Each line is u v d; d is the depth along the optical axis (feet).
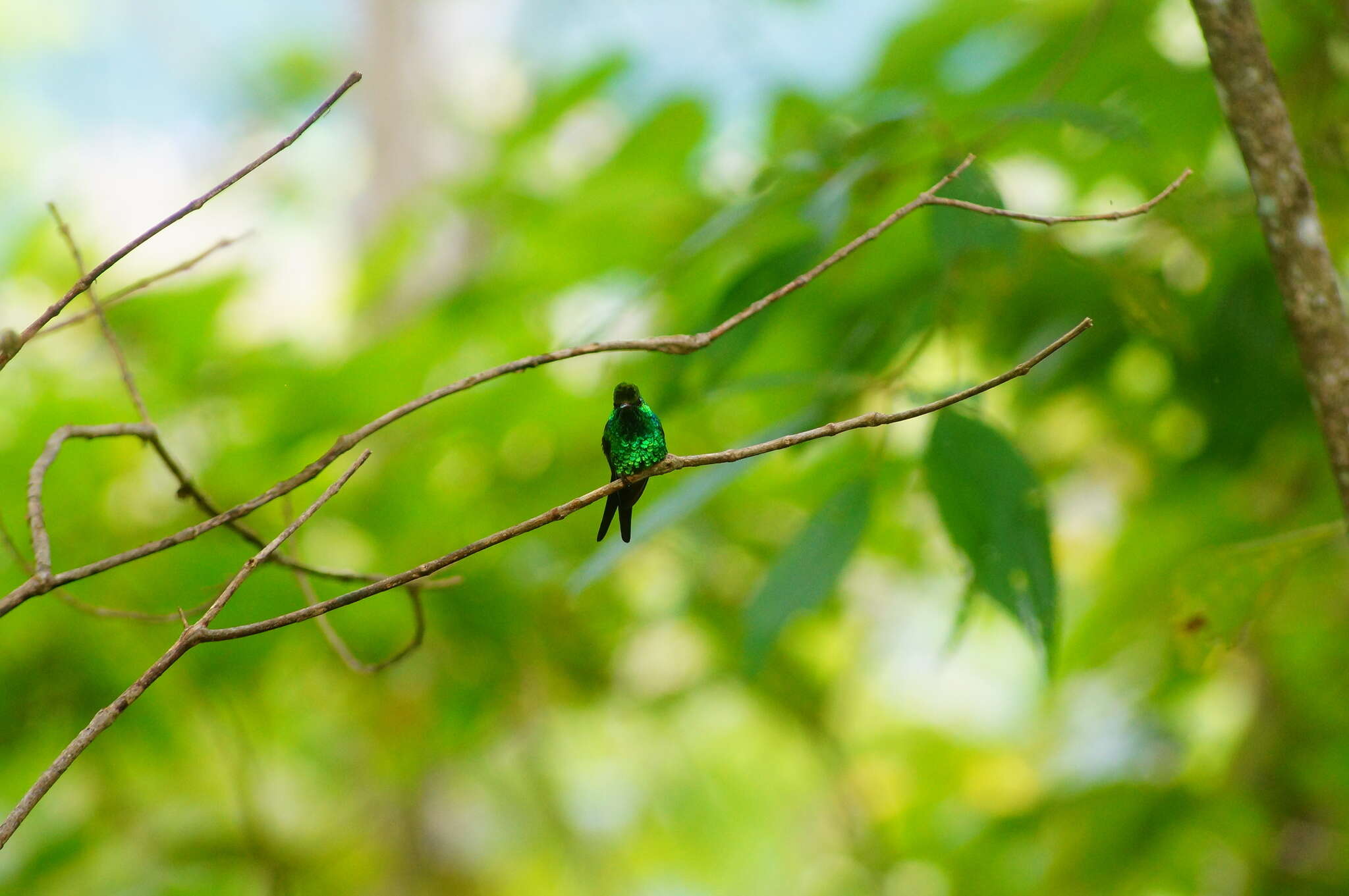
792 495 31.35
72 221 31.91
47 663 27.27
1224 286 27.14
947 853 36.52
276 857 33.35
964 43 29.86
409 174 51.83
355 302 34.99
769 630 19.67
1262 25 27.48
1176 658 32.65
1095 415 34.63
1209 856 32.91
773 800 52.60
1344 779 31.37
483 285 28.50
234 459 29.01
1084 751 36.50
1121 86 28.09
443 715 32.68
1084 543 43.83
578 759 49.65
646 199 30.25
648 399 27.04
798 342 28.66
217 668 27.66
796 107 30.32
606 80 30.50
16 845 35.06
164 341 29.35
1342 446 16.07
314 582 29.63
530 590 31.07
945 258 18.66
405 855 44.98
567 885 50.65
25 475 26.32
